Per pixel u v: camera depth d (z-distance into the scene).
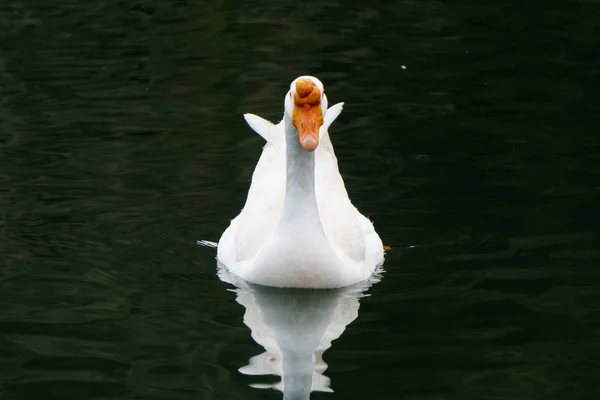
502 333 10.15
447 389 9.05
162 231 12.98
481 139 15.87
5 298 10.95
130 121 16.59
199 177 14.59
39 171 14.63
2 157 15.07
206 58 19.45
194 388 9.06
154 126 16.42
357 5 22.34
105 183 14.30
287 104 11.30
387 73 18.69
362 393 9.01
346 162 15.16
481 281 11.45
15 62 19.03
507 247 12.34
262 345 10.01
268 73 18.72
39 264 11.88
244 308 10.98
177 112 17.00
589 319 10.41
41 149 15.42
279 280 11.59
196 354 9.77
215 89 18.02
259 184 12.79
